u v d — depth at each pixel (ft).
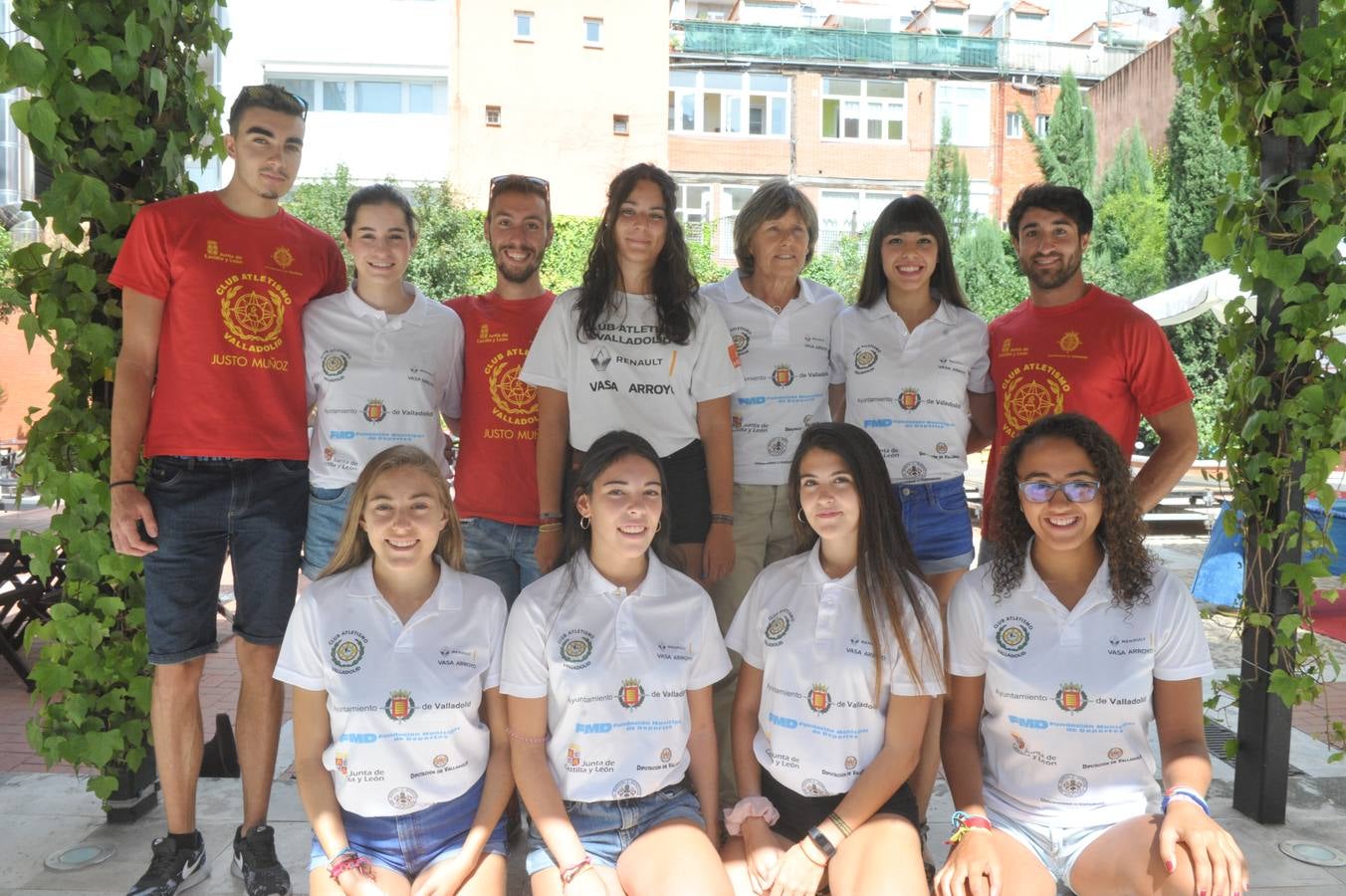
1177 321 32.94
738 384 10.78
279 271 10.34
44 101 10.30
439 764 8.52
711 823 9.13
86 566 11.09
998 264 72.54
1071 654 8.50
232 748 13.12
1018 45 87.20
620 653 8.71
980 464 44.78
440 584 8.82
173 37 11.27
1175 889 7.54
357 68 64.80
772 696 9.11
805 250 11.26
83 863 10.60
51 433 10.93
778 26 83.41
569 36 67.31
